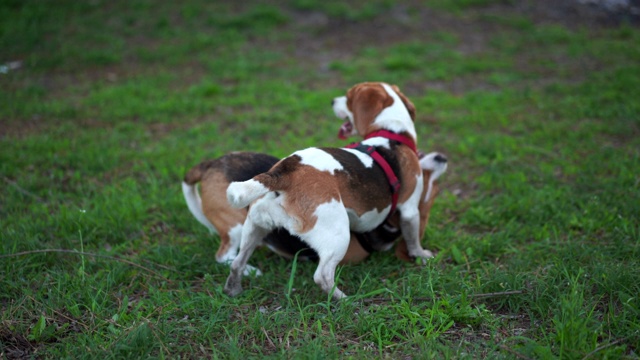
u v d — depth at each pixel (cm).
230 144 638
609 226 434
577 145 602
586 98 735
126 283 383
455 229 468
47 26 1061
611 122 662
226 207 393
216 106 773
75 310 338
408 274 382
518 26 1108
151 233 464
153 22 1098
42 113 734
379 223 388
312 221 335
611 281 338
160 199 509
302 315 317
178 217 479
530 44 1026
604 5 1195
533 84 832
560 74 862
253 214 346
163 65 942
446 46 1023
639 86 757
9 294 359
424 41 1044
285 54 998
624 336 298
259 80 876
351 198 354
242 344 307
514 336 306
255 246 364
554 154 590
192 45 1005
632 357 279
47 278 372
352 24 1119
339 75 899
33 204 495
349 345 302
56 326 325
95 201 495
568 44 1017
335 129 681
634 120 658
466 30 1101
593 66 893
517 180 536
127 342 301
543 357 277
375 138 400
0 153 593
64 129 677
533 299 336
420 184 404
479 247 418
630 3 1201
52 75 891
